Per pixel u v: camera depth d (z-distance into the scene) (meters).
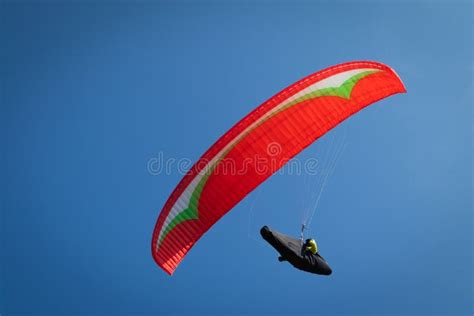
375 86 19.88
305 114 18.64
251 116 18.38
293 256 18.16
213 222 18.73
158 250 19.28
